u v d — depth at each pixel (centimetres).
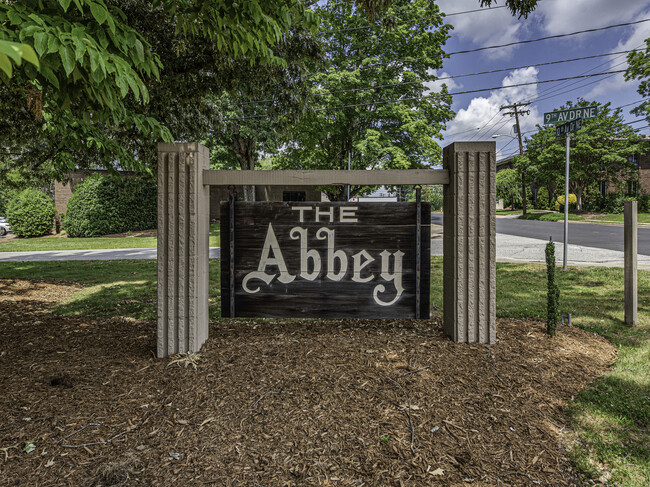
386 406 258
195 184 333
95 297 654
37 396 271
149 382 290
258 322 449
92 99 264
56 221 2502
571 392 286
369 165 1916
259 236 374
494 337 353
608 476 207
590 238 1466
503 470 209
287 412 251
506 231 1934
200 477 200
